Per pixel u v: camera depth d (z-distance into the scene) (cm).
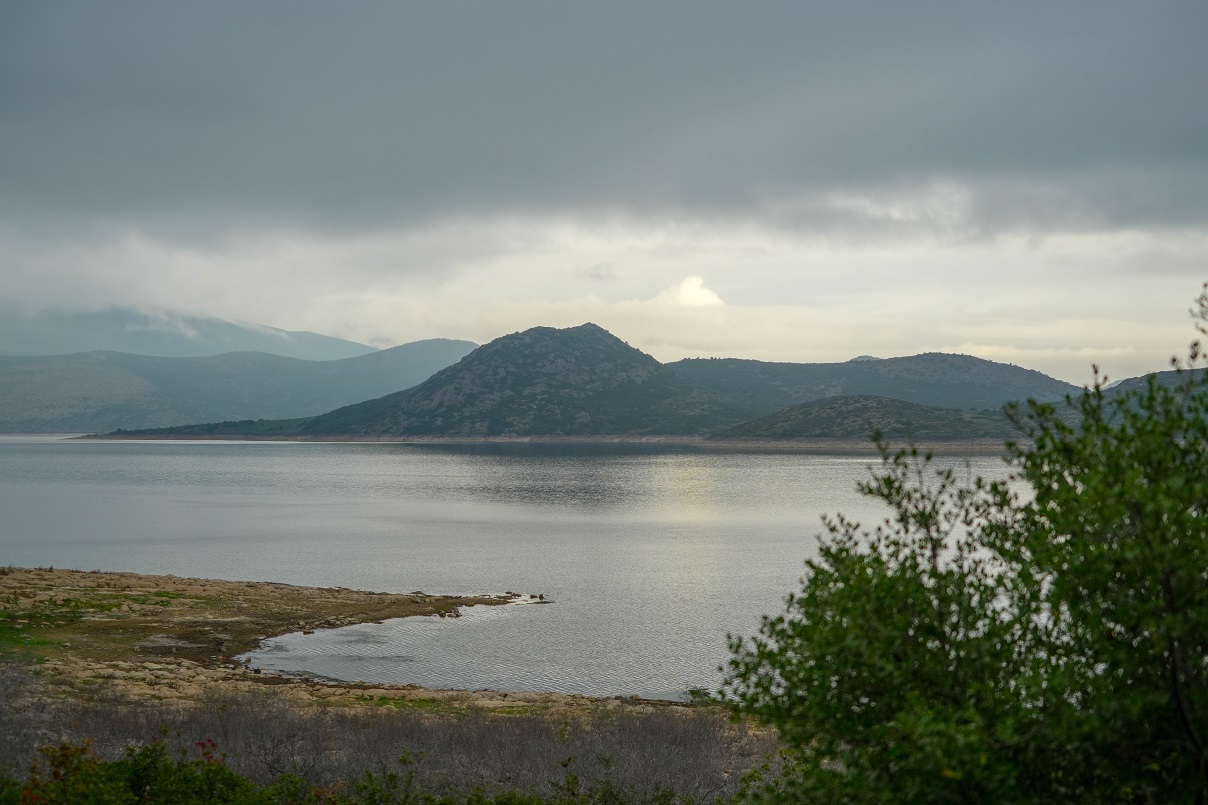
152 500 15412
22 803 1278
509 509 13812
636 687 3900
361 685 3641
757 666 973
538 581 6994
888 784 827
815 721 894
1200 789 756
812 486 18525
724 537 10125
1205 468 811
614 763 2136
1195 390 818
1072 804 815
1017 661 894
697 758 2256
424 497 16188
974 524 963
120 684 3203
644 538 10038
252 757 2056
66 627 4384
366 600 5800
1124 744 791
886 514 12350
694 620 5388
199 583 5962
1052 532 816
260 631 4769
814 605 936
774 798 969
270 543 9588
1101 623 785
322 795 1734
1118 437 810
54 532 10594
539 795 1891
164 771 1506
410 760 2062
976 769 752
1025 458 879
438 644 4669
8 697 2689
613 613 5600
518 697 3481
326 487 18800
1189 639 754
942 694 846
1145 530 720
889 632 841
